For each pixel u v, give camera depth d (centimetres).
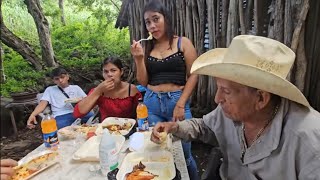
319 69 212
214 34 335
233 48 109
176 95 210
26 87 529
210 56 141
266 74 94
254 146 116
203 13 351
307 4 200
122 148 156
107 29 1016
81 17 1221
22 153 380
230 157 139
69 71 720
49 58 688
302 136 102
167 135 155
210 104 362
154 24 201
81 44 862
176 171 128
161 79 211
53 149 160
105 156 128
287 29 218
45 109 299
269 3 250
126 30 997
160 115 218
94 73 732
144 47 221
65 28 963
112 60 218
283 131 108
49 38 689
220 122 141
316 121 103
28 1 656
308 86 219
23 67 632
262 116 111
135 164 134
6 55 697
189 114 217
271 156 111
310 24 207
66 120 305
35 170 134
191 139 155
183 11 390
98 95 217
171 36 209
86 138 177
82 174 131
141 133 169
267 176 116
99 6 1174
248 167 121
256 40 107
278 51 105
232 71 99
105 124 192
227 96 108
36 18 665
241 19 281
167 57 208
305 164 102
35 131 454
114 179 122
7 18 998
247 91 104
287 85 96
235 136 131
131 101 226
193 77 209
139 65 210
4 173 110
